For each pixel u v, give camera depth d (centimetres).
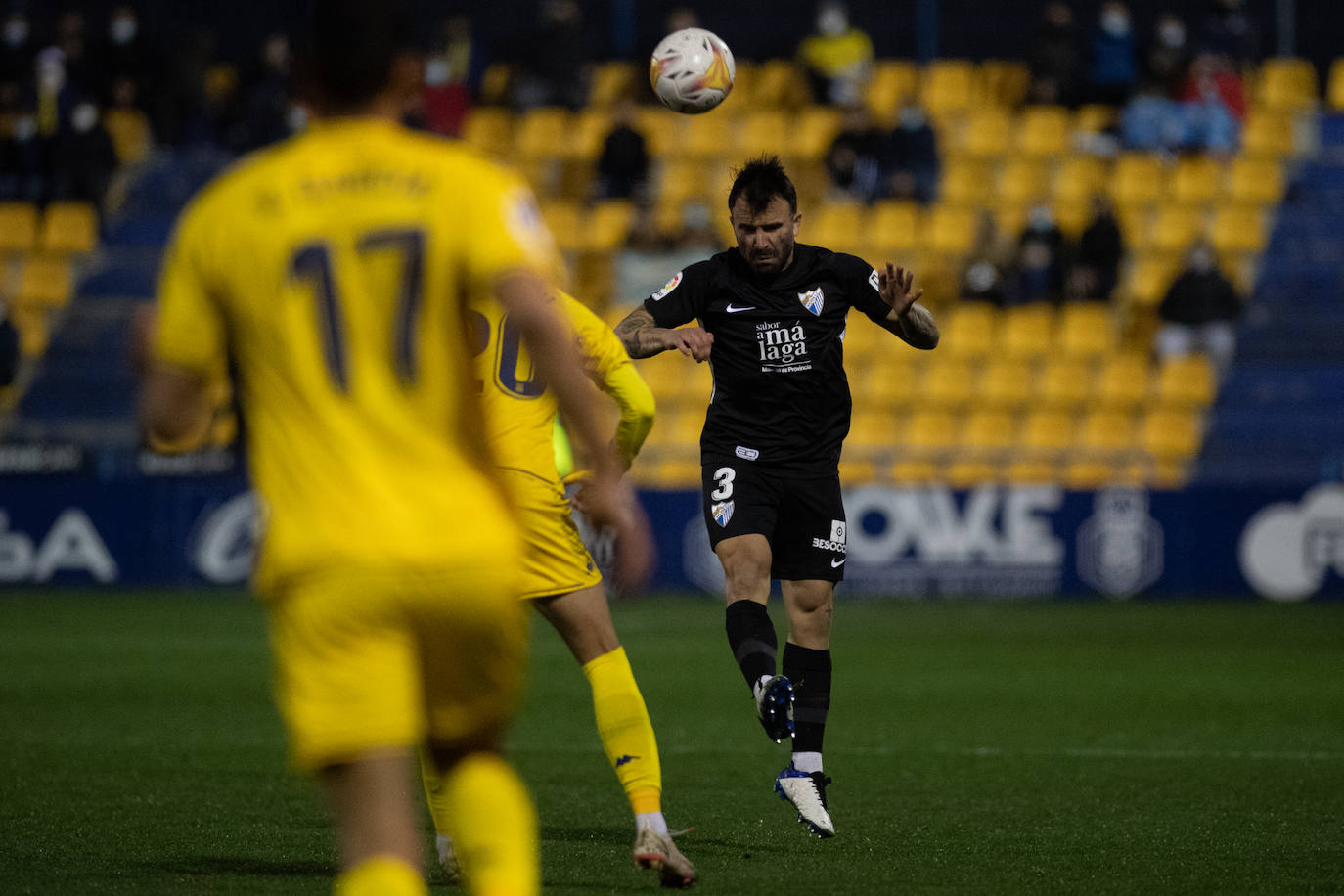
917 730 3094
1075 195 8156
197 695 3556
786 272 2072
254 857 1830
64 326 7669
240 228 1011
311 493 991
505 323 1722
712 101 2283
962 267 7756
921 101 8831
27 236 7925
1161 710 3375
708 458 2088
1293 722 3197
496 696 1074
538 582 1730
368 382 999
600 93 9044
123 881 1677
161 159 8512
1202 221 8081
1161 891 1661
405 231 1003
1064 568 6394
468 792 1054
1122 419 7175
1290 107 8750
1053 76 8388
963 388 7269
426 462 1004
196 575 6550
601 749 2830
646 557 1065
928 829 2062
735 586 2006
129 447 6769
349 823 991
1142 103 8306
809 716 2023
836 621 5553
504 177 1034
